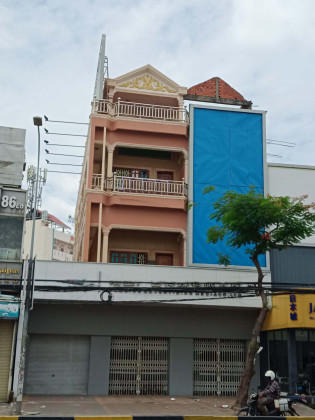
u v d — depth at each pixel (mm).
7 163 18766
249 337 19531
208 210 21859
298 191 22812
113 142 22594
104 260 21125
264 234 15508
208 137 22750
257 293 17719
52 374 18250
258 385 18984
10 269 17219
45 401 16109
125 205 21781
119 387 18484
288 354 17531
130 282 17156
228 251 21391
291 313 17328
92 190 21578
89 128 23000
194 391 18859
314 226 15945
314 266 21625
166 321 19094
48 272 17672
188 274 18703
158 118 23188
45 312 18438
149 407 15172
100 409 14492
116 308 18859
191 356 19016
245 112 23281
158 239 23312
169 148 22812
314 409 15656
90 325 18594
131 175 24188
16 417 11188
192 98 25344
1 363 16125
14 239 17562
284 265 21406
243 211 15445
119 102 22969
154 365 18906
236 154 22703
